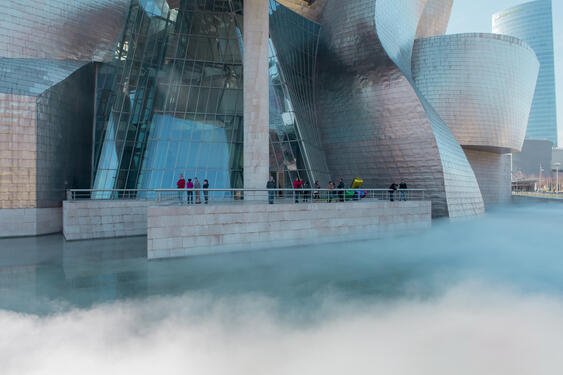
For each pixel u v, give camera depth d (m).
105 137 21.39
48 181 17.84
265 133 17.08
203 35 24.77
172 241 12.27
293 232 14.09
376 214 15.97
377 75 23.84
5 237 16.64
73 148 19.70
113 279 9.99
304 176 23.73
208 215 12.69
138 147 22.62
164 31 23.84
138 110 22.75
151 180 22.42
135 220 17.08
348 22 25.08
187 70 24.36
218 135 24.33
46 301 8.30
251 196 16.88
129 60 22.34
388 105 23.41
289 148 24.20
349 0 24.92
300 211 14.23
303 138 24.12
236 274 10.59
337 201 17.08
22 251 13.63
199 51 24.70
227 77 25.03
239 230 13.14
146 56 23.11
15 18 18.11
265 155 17.05
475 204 25.09
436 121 23.69
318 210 14.59
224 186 23.48
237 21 25.12
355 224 15.44
